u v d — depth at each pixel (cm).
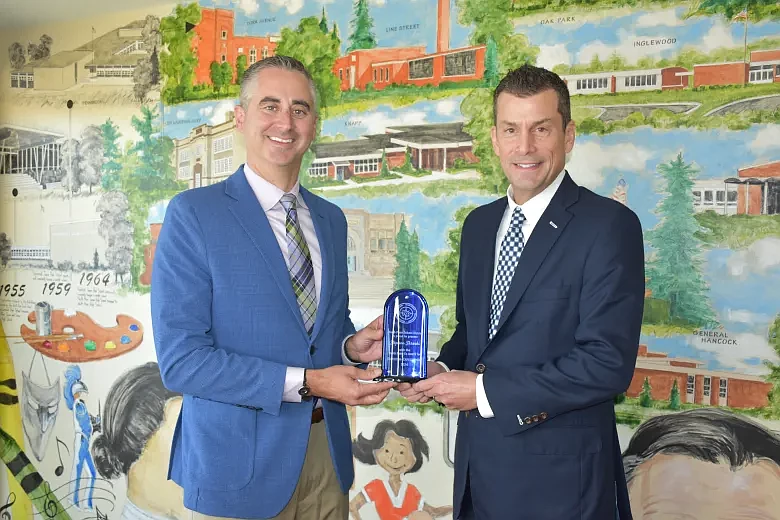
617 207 151
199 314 152
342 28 254
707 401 203
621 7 211
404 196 245
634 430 212
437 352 242
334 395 149
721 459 201
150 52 290
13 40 314
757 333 198
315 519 162
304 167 261
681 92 204
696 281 204
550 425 146
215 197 158
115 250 297
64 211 306
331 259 169
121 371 295
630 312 144
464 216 236
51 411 308
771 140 195
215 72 277
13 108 314
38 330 310
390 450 248
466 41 233
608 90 213
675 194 206
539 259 150
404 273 246
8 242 316
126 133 295
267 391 147
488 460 151
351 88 253
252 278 153
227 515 148
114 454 296
